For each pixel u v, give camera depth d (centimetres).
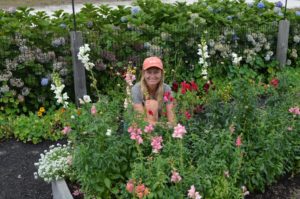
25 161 470
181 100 398
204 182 317
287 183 394
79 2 1552
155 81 404
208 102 401
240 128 371
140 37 645
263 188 371
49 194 412
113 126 351
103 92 610
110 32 622
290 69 713
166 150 337
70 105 573
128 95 378
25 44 577
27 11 672
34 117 538
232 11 723
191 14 672
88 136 352
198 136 359
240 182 354
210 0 766
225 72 669
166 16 671
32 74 577
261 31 702
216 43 659
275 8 754
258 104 420
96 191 338
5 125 530
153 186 301
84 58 382
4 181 433
